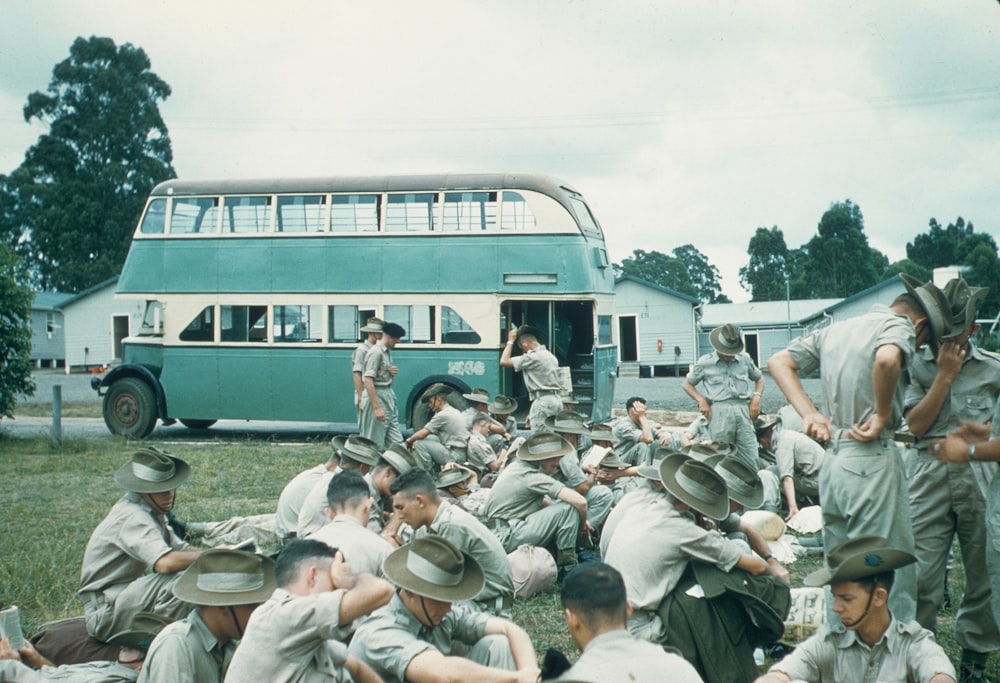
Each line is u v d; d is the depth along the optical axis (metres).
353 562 5.91
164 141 59.75
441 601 4.94
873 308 5.81
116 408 21.28
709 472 6.10
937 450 5.84
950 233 77.75
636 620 6.08
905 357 5.50
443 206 19.73
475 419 13.13
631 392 35.19
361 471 8.38
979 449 5.70
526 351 14.75
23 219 57.53
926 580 6.32
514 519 9.11
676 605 5.98
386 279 19.88
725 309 54.53
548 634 7.56
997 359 6.46
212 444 20.12
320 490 8.20
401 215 19.95
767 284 76.44
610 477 10.40
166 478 6.57
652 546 6.08
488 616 5.42
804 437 10.98
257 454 18.23
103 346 51.44
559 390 14.66
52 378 47.16
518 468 9.12
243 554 4.67
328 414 20.23
